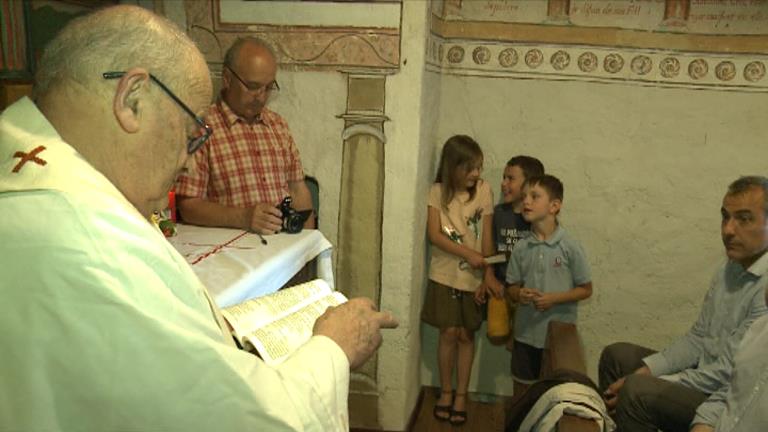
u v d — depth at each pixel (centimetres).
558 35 351
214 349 81
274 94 312
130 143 90
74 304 75
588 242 371
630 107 354
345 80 307
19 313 75
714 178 355
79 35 89
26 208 78
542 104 360
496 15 354
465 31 357
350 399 334
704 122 351
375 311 118
